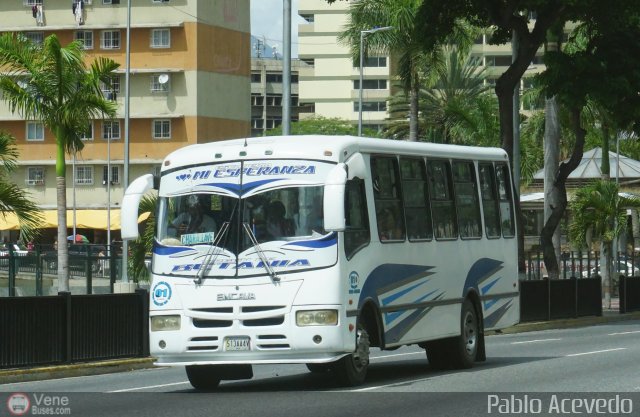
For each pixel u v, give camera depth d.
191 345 19.00
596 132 77.00
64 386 21.59
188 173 19.69
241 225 19.09
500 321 25.55
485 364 24.44
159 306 19.27
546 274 48.66
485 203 25.17
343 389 19.06
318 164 19.16
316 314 18.66
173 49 98.19
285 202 19.08
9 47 40.81
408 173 21.97
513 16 40.81
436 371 22.89
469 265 24.06
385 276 20.59
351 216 19.56
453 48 81.81
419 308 21.84
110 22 98.88
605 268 52.59
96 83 41.22
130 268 46.12
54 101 41.25
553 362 24.16
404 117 82.00
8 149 35.44
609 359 24.78
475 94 80.69
